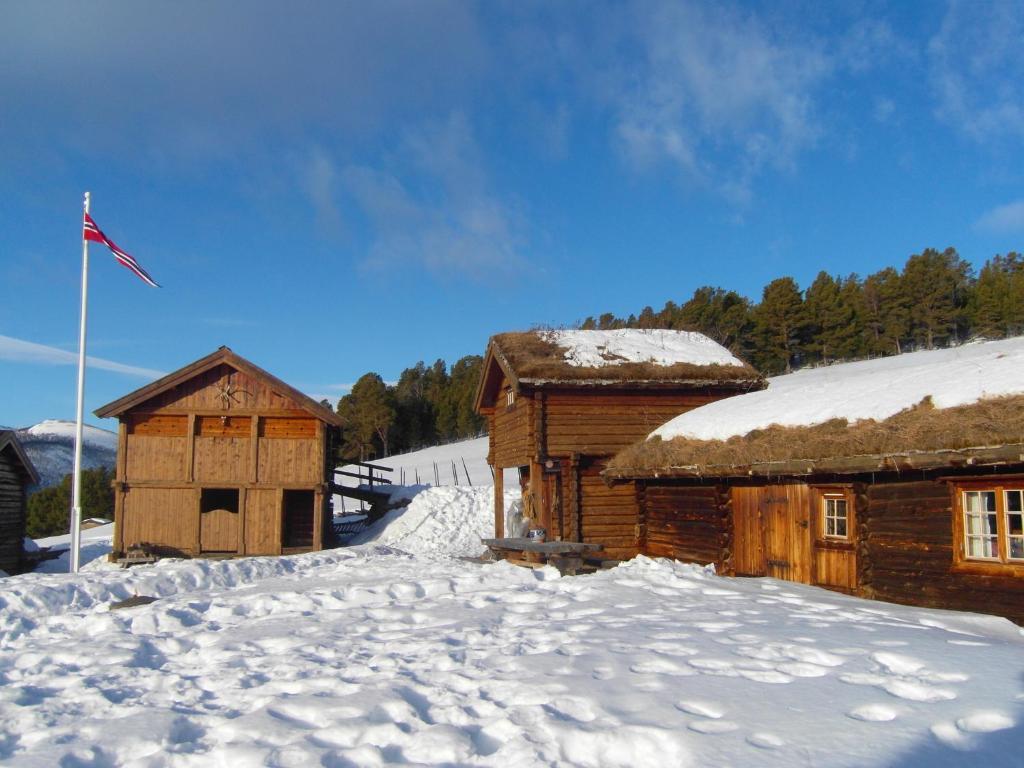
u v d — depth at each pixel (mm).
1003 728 4656
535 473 21297
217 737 5125
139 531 26656
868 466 10562
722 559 15148
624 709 5203
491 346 23156
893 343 79250
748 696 5363
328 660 7285
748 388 21312
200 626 9750
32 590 12750
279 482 27172
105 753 4934
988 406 9719
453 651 7223
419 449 88875
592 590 10750
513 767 4438
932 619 8477
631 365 21078
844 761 4250
